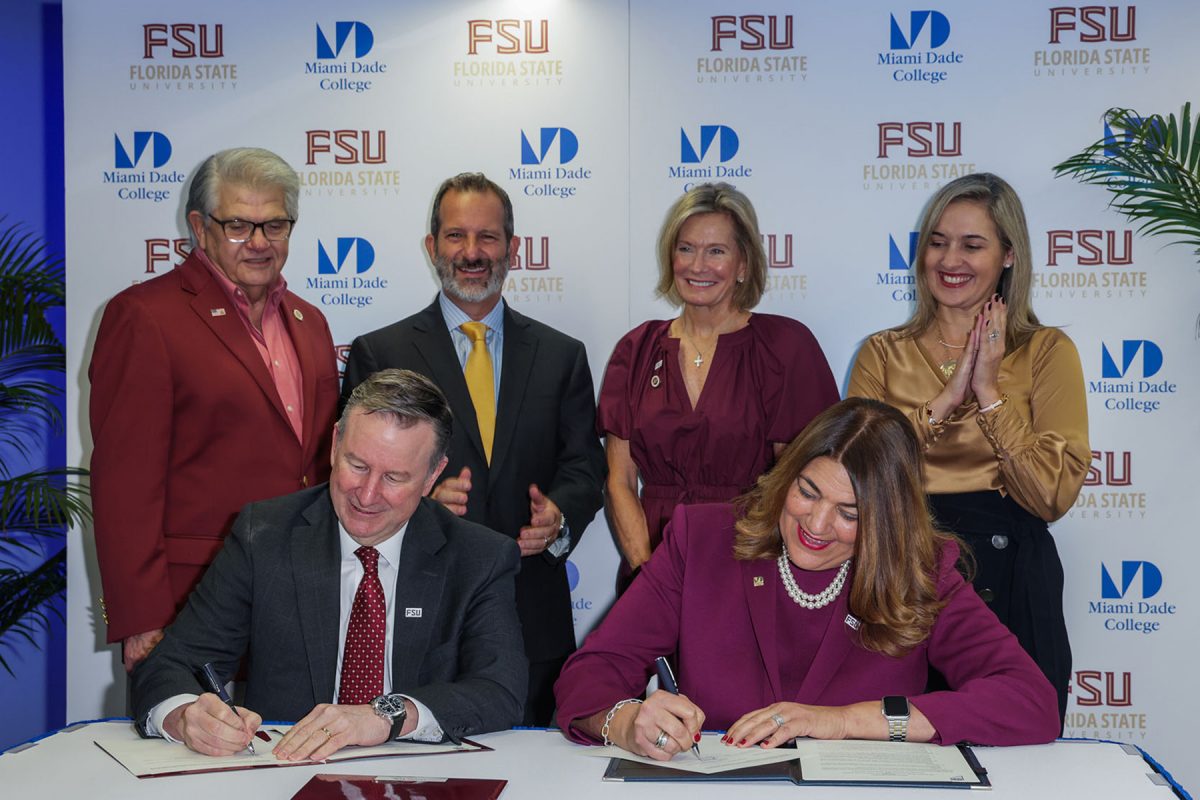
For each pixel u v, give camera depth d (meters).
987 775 1.85
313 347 3.17
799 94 3.57
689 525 2.34
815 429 2.20
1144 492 3.54
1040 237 3.54
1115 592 3.55
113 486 2.83
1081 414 3.28
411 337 3.26
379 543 2.25
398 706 2.00
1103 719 3.56
